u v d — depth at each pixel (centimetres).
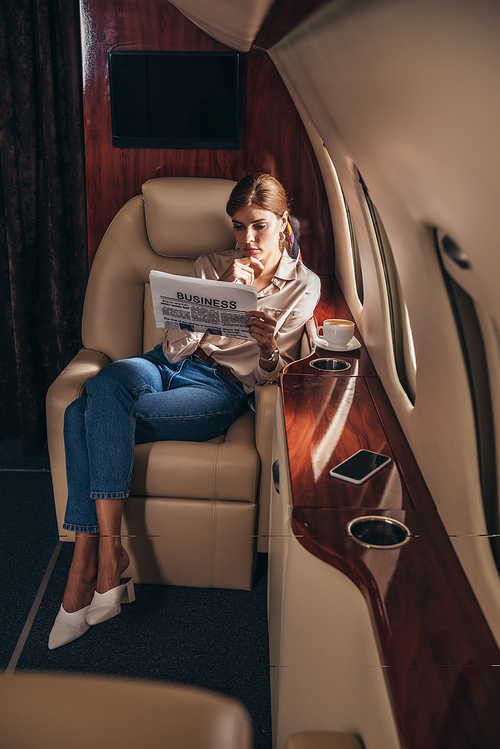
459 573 68
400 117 62
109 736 36
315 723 51
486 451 65
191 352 177
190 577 90
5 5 216
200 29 199
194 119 206
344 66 74
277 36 111
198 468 152
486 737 50
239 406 178
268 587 104
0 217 241
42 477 138
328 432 114
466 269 61
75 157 234
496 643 58
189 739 38
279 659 60
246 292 144
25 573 82
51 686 39
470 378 68
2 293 249
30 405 248
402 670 55
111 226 201
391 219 89
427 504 88
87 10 198
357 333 180
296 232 228
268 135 213
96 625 63
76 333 261
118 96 203
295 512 81
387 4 47
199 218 197
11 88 226
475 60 40
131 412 153
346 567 69
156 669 55
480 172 48
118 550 86
